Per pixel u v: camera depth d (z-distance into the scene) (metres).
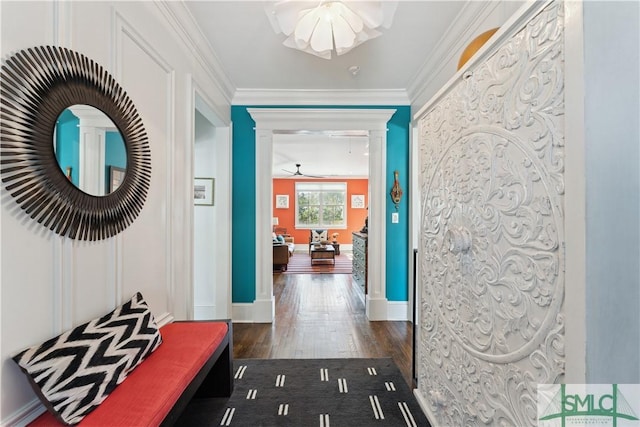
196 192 3.48
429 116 1.57
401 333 3.16
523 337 0.88
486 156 1.05
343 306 4.13
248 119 3.58
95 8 1.29
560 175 0.73
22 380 0.96
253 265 3.60
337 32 1.83
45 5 1.05
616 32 0.63
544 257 0.79
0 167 0.90
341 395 1.99
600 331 0.64
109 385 1.10
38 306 1.02
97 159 1.29
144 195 1.65
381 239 3.60
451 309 1.35
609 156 0.63
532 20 0.83
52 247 1.08
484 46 1.04
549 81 0.77
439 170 1.45
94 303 1.28
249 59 2.77
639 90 0.62
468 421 1.21
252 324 3.45
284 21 1.77
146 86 1.69
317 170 9.25
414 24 2.24
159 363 1.33
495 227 1.00
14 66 0.94
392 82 3.27
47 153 1.05
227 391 1.96
